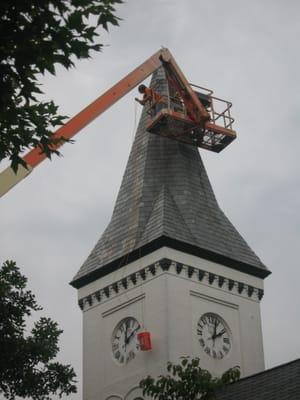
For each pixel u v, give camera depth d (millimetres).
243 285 58594
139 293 56188
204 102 64188
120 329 56750
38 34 19969
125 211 60656
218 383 33156
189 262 56438
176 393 32719
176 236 56500
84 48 20141
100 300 58469
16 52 19938
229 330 56750
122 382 55219
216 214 61000
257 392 35438
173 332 53875
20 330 41750
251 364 56719
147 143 63406
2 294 41344
